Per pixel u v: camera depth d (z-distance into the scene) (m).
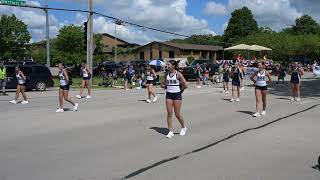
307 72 70.38
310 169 8.31
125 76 33.09
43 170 8.11
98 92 29.17
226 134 12.06
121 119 15.02
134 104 20.53
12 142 10.79
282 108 18.88
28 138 11.33
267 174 7.93
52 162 8.73
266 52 74.75
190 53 84.88
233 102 21.48
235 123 14.23
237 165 8.57
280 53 77.31
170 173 7.93
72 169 8.19
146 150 9.91
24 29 52.78
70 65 57.41
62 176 7.71
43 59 60.03
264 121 14.73
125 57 95.12
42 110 17.78
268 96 25.38
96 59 65.62
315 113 17.09
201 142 10.88
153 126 13.45
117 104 20.50
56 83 39.34
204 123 14.17
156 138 11.40
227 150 9.98
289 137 11.66
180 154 9.50
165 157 9.20
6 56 51.41
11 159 8.97
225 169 8.25
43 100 22.52
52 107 18.98
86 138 11.34
